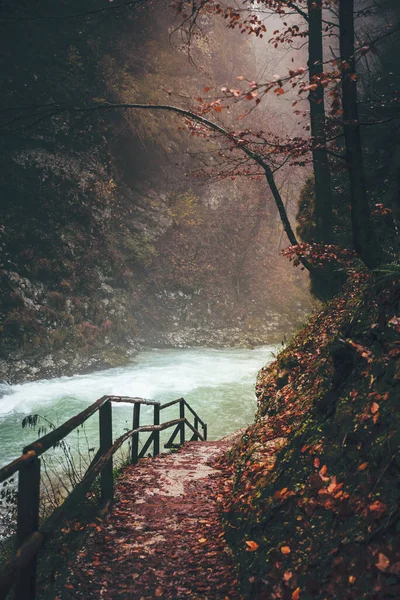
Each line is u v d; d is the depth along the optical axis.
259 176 8.63
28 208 22.72
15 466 2.70
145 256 27.83
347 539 2.95
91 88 25.69
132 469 7.16
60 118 24.22
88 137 25.48
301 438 4.29
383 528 2.76
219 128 8.05
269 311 31.53
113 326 24.59
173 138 29.56
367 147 10.77
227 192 33.00
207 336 28.81
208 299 29.84
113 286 25.66
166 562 4.18
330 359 6.03
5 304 20.66
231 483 6.12
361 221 6.42
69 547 4.64
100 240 25.20
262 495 4.25
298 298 33.22
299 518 3.52
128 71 28.69
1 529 6.75
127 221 28.08
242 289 31.52
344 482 3.37
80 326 22.97
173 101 29.75
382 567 2.50
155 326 27.72
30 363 20.30
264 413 7.61
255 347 28.64
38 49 23.91
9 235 21.67
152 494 5.95
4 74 22.80
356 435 3.54
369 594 2.53
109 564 4.16
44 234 22.77
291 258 7.22
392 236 8.03
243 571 3.72
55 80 24.16
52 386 18.94
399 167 9.88
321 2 8.48
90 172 25.39
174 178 30.59
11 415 15.96
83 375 21.23
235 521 4.43
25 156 23.16
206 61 32.78
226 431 15.66
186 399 18.50
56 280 22.73
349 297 8.34
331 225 10.55
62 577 3.95
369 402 3.61
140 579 3.92
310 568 3.06
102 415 5.13
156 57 29.81
